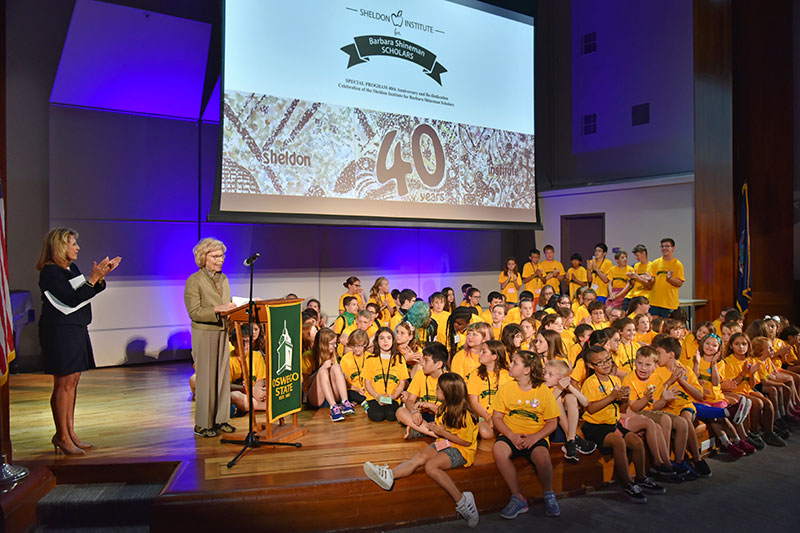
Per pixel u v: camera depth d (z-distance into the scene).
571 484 4.67
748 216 10.33
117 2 6.79
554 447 4.82
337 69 8.18
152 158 8.48
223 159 7.28
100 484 4.27
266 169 7.59
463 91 9.56
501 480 4.39
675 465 5.02
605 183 11.94
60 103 7.86
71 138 7.93
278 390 4.73
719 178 9.57
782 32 10.55
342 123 8.23
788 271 10.63
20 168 7.78
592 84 12.45
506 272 10.03
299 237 9.45
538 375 4.39
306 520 3.91
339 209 8.20
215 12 7.50
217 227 8.87
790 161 10.62
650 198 10.42
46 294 4.34
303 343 6.19
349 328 6.88
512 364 4.42
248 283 9.04
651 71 11.34
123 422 5.37
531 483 4.49
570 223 12.13
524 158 10.39
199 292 4.90
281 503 3.86
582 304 7.65
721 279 9.56
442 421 4.37
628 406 5.10
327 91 8.09
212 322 4.87
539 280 10.21
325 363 5.72
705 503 4.54
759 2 10.45
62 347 4.39
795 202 11.19
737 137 10.46
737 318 7.20
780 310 10.59
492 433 4.93
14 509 3.67
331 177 8.13
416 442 4.82
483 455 4.56
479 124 9.76
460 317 6.26
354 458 4.44
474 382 5.01
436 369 4.77
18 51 7.63
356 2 8.36
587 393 4.87
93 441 4.80
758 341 6.66
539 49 13.34
